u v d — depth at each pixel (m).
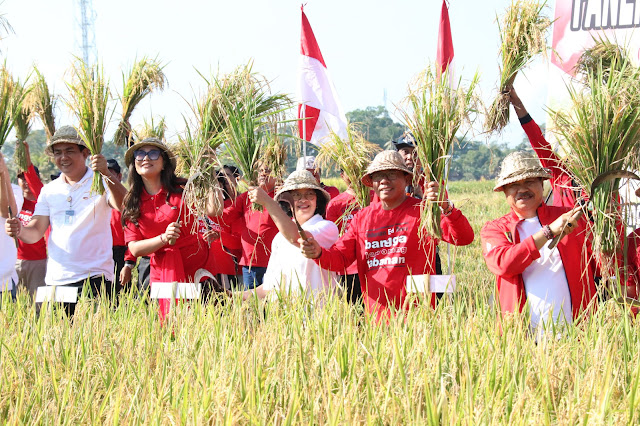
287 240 6.06
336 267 5.92
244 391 3.82
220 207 6.44
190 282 6.29
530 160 5.33
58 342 4.96
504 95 5.96
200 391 3.94
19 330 5.34
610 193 5.07
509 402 3.63
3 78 6.98
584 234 5.28
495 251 5.25
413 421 3.47
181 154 6.43
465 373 3.87
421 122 5.49
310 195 6.31
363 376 3.89
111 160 8.61
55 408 3.81
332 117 8.35
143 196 6.40
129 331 5.28
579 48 7.43
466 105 5.49
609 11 7.34
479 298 5.58
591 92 5.21
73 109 6.54
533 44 5.88
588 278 5.23
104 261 6.92
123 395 4.02
